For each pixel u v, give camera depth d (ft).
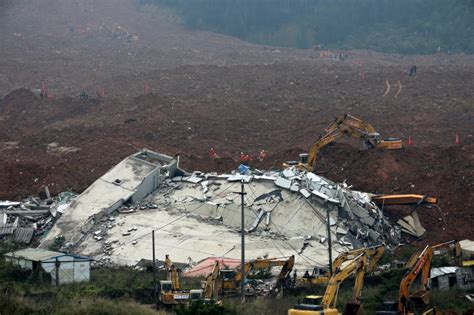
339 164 492.54
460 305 293.23
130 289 301.63
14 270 324.80
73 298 276.41
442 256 339.16
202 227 409.69
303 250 382.01
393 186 461.37
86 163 535.19
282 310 269.03
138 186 437.99
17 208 438.40
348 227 398.83
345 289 305.12
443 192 445.78
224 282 303.07
